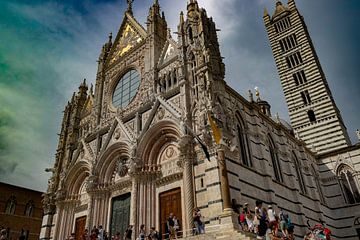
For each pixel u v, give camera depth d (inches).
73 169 1763.0
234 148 1152.8
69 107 2223.2
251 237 775.1
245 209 948.0
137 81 1745.8
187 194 1093.1
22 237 1322.6
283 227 944.3
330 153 2197.3
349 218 1979.6
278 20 3186.5
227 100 1349.7
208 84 1201.4
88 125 1963.6
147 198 1275.8
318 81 2635.3
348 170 2105.1
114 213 1432.1
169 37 1625.2
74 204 1706.4
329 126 2433.6
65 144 2038.6
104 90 1968.5
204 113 1144.8
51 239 1652.3
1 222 2301.9
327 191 2119.8
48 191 1840.6
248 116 1493.6
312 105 2588.6
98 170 1573.6
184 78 1346.0
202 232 929.5
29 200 2541.8
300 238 1427.2
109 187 1508.4
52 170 1951.3
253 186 1221.1
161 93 1438.2
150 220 1224.2
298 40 2935.5
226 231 825.5
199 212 971.3
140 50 1822.1
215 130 1074.1
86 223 1451.8
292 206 1494.8
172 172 1256.8
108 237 1366.9
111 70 1998.0
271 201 1280.8
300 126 2578.7
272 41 3120.1
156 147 1369.3
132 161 1343.5
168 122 1316.4
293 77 2812.5
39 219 2559.1
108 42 2182.6
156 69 1594.5
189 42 1448.1
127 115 1599.4
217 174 1029.8
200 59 1299.2
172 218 1058.1
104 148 1609.3
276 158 1596.9
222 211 956.0
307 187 1802.4
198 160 1136.2
